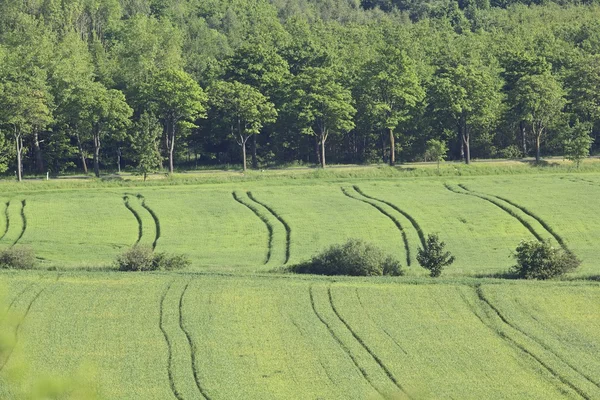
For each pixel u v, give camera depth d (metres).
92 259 158.12
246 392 80.56
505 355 90.81
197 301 111.00
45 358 89.19
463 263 152.00
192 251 164.00
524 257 127.94
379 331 98.88
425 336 97.25
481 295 112.31
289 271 133.62
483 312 106.31
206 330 99.44
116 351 92.19
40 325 100.81
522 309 107.06
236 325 101.38
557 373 85.12
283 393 80.31
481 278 123.62
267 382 83.19
